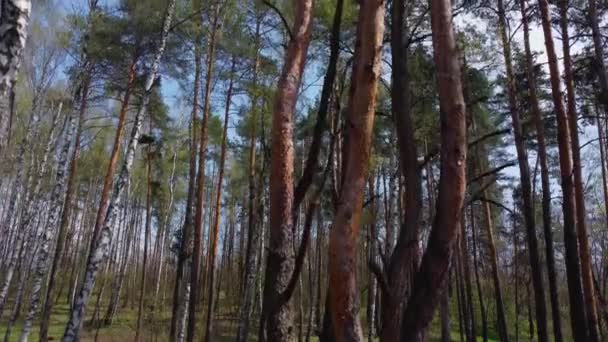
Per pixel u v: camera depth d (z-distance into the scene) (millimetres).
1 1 4484
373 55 3555
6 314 25688
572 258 8938
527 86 13047
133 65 15562
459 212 3111
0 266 25000
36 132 21141
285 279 4141
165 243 36406
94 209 29188
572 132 10266
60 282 34031
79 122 17047
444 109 3221
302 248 4113
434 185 17219
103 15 14578
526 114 14672
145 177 26844
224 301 31812
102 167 25594
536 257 10555
